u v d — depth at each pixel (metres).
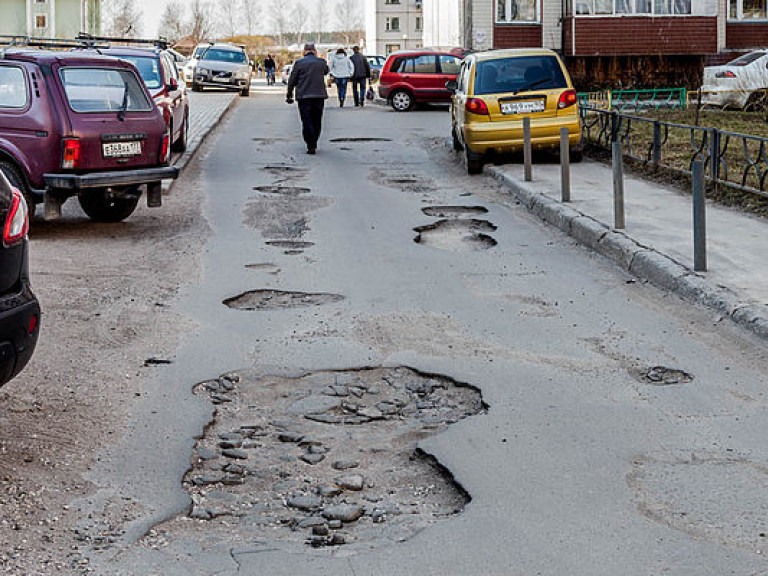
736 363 6.36
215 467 4.84
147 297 8.18
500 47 35.47
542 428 5.27
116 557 3.89
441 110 30.61
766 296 7.46
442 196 13.95
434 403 5.78
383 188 14.75
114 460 4.84
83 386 5.92
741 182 12.55
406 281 8.81
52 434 5.14
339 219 12.05
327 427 5.39
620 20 34.31
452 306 7.94
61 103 10.54
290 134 22.83
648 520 4.18
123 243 10.52
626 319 7.48
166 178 11.29
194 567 3.81
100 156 10.72
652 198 12.55
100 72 11.00
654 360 6.45
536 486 4.54
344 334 7.11
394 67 30.36
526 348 6.76
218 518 4.29
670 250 9.19
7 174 10.53
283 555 3.92
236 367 6.37
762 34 35.62
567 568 3.78
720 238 9.77
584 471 4.70
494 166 16.20
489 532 4.09
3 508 4.26
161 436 5.17
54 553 3.90
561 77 16.23
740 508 4.28
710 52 34.62
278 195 13.99
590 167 15.92
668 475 4.64
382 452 5.04
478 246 10.49
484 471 4.71
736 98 25.67
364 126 24.78
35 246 10.27
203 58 39.47
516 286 8.62
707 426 5.27
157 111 11.42
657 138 14.71
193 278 8.90
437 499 4.49
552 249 10.27
